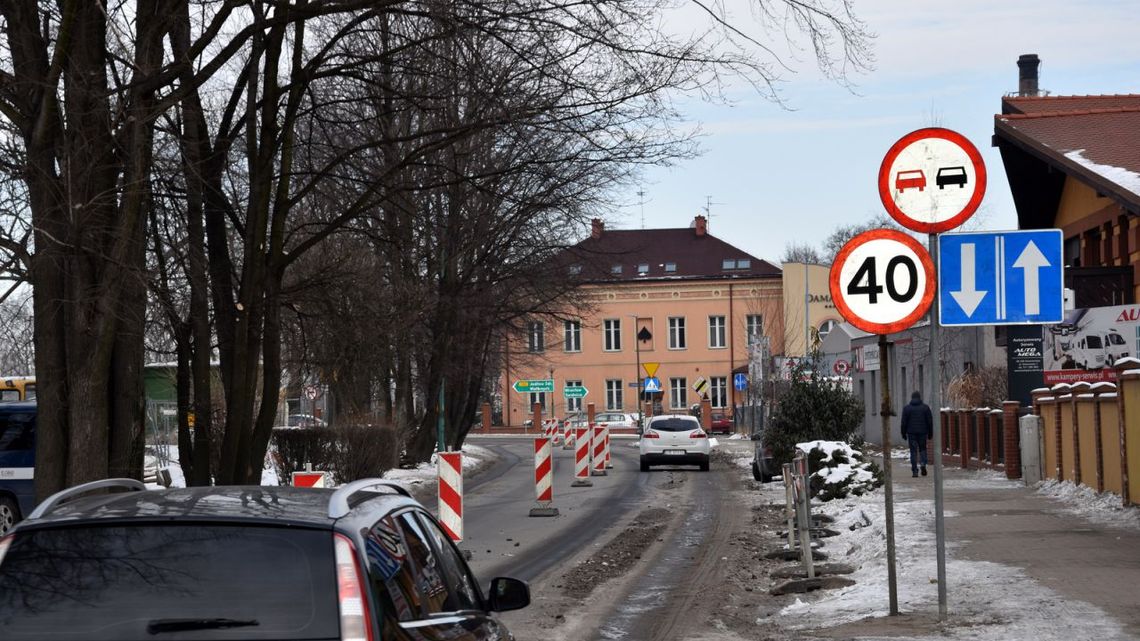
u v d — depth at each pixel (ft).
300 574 14.15
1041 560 43.27
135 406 54.70
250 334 60.90
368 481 18.54
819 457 79.46
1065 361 86.22
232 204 65.92
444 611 17.10
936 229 32.96
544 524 71.61
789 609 39.17
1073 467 71.26
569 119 53.31
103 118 42.80
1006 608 34.37
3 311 48.55
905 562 45.19
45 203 42.47
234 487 17.16
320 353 75.20
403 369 129.29
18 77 42.93
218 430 70.90
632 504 85.46
